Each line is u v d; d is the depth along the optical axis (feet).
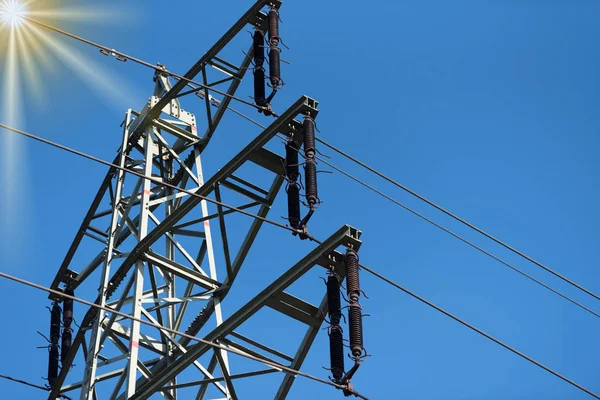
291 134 81.76
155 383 77.15
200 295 88.99
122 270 88.43
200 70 93.35
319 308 75.87
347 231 72.95
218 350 76.69
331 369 70.90
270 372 79.15
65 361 90.48
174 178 99.19
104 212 99.66
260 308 75.31
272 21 87.81
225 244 86.69
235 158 83.20
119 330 88.22
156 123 97.60
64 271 100.78
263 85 86.33
